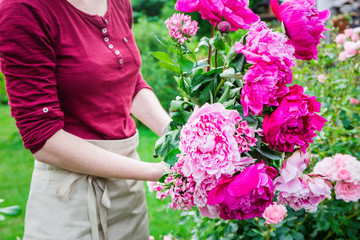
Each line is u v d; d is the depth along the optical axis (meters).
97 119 1.11
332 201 1.79
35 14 0.95
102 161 1.03
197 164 0.80
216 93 0.97
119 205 1.20
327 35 3.70
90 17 1.07
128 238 1.24
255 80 0.80
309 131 0.86
